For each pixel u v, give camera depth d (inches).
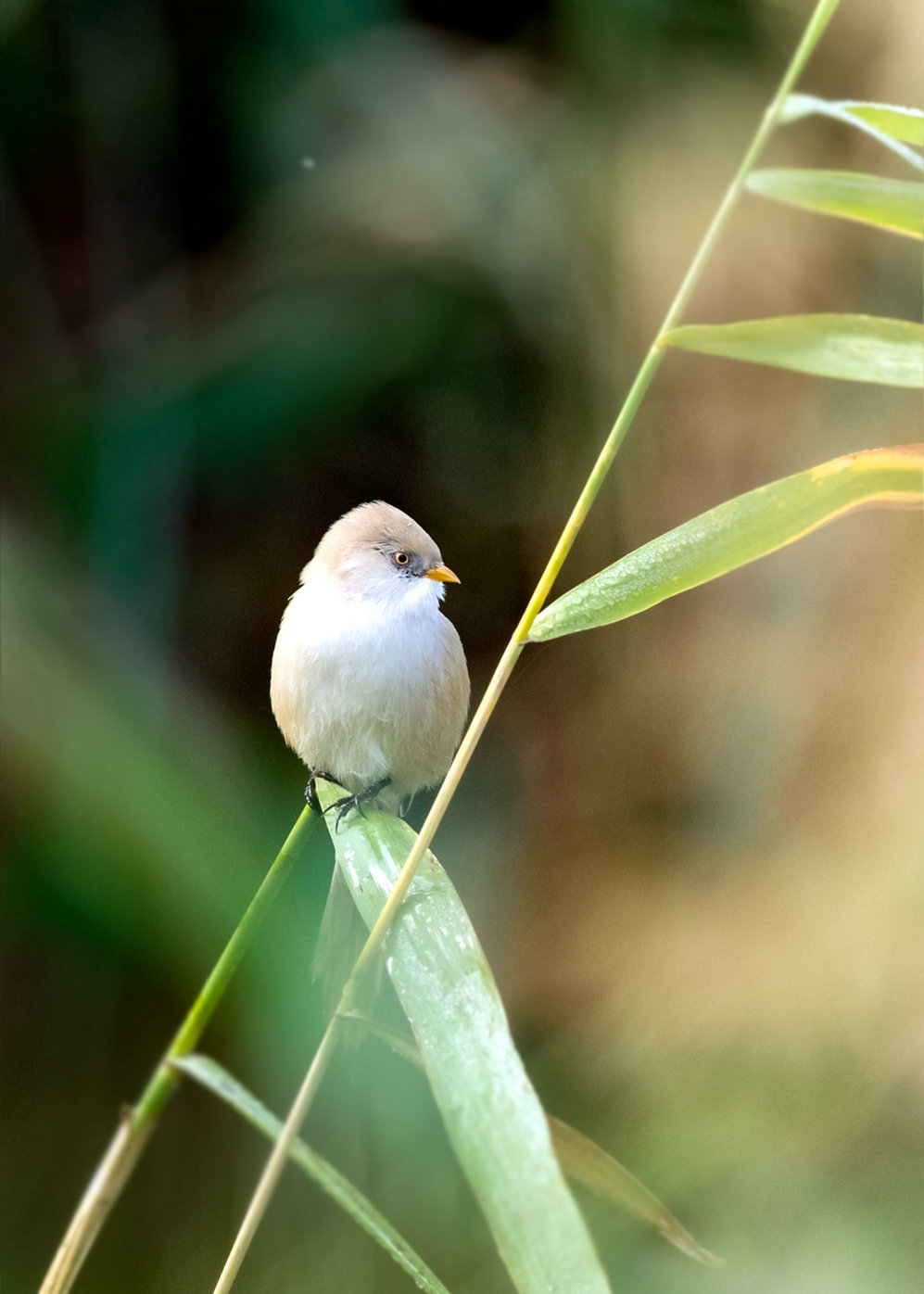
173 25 204.7
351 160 205.2
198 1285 203.5
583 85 205.2
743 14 204.2
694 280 191.5
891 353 191.3
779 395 203.8
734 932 202.4
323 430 205.2
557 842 204.2
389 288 205.2
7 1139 203.9
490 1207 182.5
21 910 200.8
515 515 205.6
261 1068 203.6
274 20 204.8
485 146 205.2
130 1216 204.1
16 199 204.7
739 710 203.2
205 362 204.8
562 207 205.2
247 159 205.3
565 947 203.5
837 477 191.5
